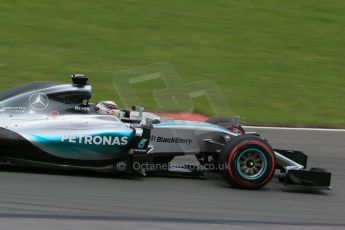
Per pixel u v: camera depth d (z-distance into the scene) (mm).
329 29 66562
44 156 24438
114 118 26000
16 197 21266
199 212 21750
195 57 55969
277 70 55062
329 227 21344
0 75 47375
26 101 24969
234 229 20062
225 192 25125
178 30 62188
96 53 54938
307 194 26375
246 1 71938
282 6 71438
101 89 45594
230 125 28938
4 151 23875
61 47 55625
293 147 34938
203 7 68938
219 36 61844
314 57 59250
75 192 22656
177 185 25625
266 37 62844
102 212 20625
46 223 18938
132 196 23016
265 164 25625
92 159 25094
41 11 63438
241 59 56688
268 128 39375
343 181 29312
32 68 49844
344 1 74125
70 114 25406
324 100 48219
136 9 66500
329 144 36438
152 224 19828
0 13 61719
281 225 21031
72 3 66625
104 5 66750
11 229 18109
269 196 25203
